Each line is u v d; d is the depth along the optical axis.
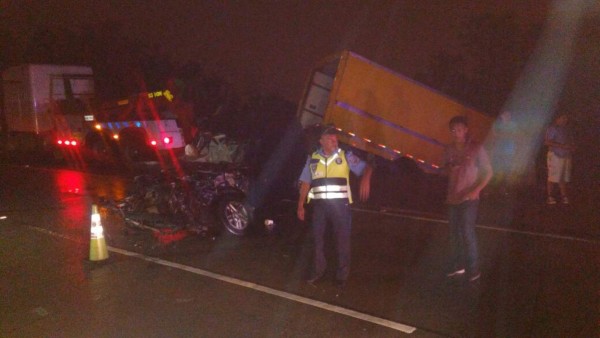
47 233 9.89
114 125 20.91
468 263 6.87
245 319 5.97
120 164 20.66
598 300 6.35
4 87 25.72
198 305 6.39
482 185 6.69
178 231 9.53
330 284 7.02
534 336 5.46
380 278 7.23
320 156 6.78
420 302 6.38
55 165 20.98
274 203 9.70
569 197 12.64
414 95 13.42
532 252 8.31
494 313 6.03
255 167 10.60
